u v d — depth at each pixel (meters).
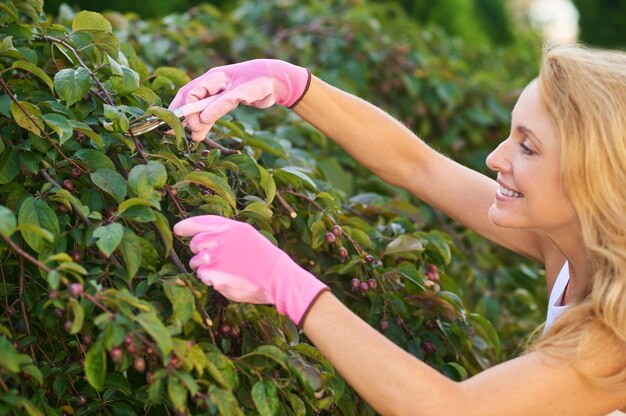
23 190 1.25
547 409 1.14
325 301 1.14
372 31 3.07
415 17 5.89
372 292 1.55
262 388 1.13
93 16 1.39
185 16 3.03
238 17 3.42
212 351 1.17
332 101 1.50
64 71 1.31
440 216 2.56
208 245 1.15
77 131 1.30
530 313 2.47
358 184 2.44
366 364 1.11
